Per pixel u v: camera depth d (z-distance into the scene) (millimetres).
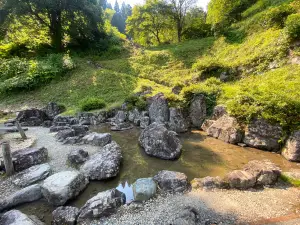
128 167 9945
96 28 36719
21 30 35094
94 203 6734
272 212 6285
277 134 10484
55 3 31109
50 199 7324
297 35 15305
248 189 7594
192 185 7953
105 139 12359
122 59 31766
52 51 33469
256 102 11695
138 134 14570
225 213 6344
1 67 28078
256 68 17094
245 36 23969
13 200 7285
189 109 15531
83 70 27938
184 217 6047
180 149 11023
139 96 19188
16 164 9516
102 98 21594
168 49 32062
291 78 13195
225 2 34031
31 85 25438
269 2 26812
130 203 7055
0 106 23047
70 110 19594
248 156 10336
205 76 20047
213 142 12391
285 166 9133
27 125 17516
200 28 39094
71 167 9797
